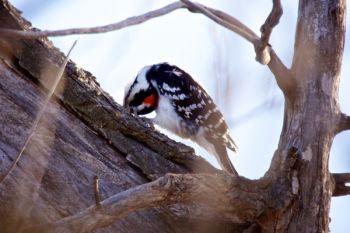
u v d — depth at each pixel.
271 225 7.42
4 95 8.06
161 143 8.42
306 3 7.74
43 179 7.64
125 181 8.11
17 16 8.48
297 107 7.59
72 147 8.05
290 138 7.54
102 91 8.55
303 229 7.36
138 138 8.41
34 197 7.15
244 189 7.30
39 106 8.12
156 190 6.71
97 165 8.07
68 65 8.40
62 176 7.77
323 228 7.43
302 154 7.46
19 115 7.94
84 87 8.39
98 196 6.19
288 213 7.38
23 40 8.32
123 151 8.32
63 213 7.54
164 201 6.83
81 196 7.73
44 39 8.45
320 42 7.62
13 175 7.31
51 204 7.54
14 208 6.94
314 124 7.52
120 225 7.69
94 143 8.27
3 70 8.26
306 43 7.66
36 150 7.57
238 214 7.43
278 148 7.60
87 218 6.29
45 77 8.30
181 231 7.88
